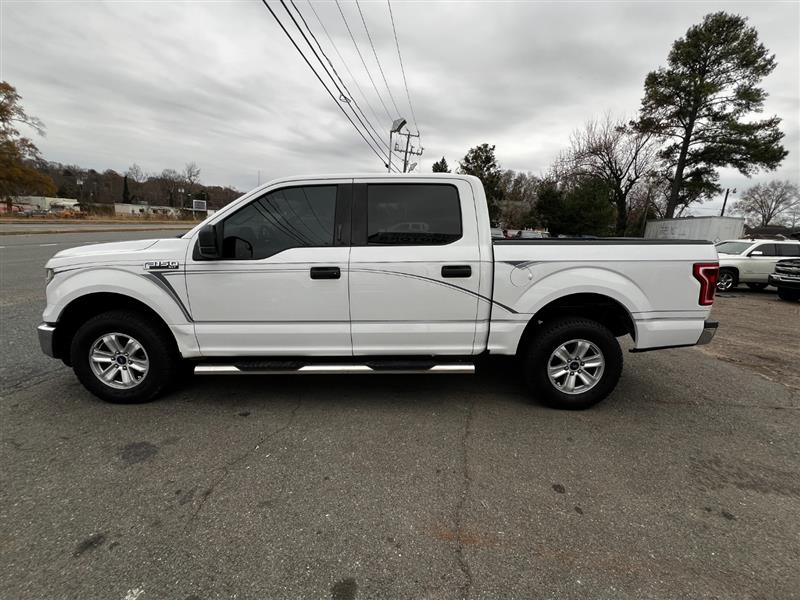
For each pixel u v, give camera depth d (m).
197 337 3.39
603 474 2.68
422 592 1.81
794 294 10.71
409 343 3.44
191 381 4.07
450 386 4.05
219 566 1.92
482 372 4.46
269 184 3.37
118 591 1.78
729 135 27.86
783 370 4.88
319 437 3.05
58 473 2.57
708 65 28.03
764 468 2.80
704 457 2.91
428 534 2.14
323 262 3.28
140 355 3.50
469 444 3.00
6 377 4.01
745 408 3.73
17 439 2.95
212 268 3.28
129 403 3.52
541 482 2.58
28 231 22.03
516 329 3.43
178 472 2.61
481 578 1.89
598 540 2.12
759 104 27.12
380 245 3.34
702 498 2.47
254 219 3.34
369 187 3.38
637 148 32.19
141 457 2.76
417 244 3.35
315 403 3.62
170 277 3.30
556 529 2.19
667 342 3.47
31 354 4.59
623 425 3.35
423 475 2.63
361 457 2.81
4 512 2.23
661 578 1.90
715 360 5.22
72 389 3.79
